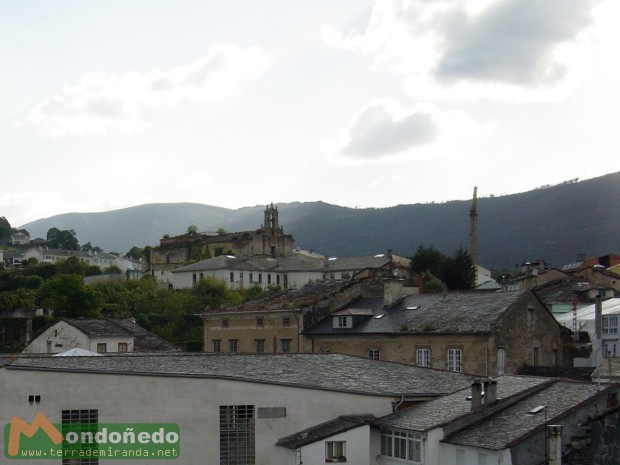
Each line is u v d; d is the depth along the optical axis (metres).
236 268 164.62
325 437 46.22
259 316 87.31
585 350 76.88
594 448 36.66
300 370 52.03
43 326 123.25
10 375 45.12
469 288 144.62
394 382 52.06
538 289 95.81
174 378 46.81
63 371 45.72
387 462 46.97
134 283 156.88
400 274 120.06
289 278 170.75
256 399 47.66
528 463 40.00
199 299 141.62
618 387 42.84
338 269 167.25
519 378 51.09
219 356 53.97
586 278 102.12
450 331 72.12
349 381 50.72
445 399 48.75
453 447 43.50
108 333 97.19
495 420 44.06
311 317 84.12
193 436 46.72
